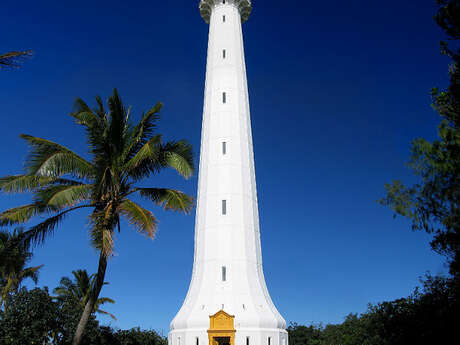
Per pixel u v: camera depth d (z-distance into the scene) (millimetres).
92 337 42250
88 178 25156
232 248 39281
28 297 37719
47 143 23703
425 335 24344
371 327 30797
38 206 23266
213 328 35469
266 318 36781
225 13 49406
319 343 55438
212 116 44656
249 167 43312
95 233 22859
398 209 20562
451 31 19797
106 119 26312
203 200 42031
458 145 19031
